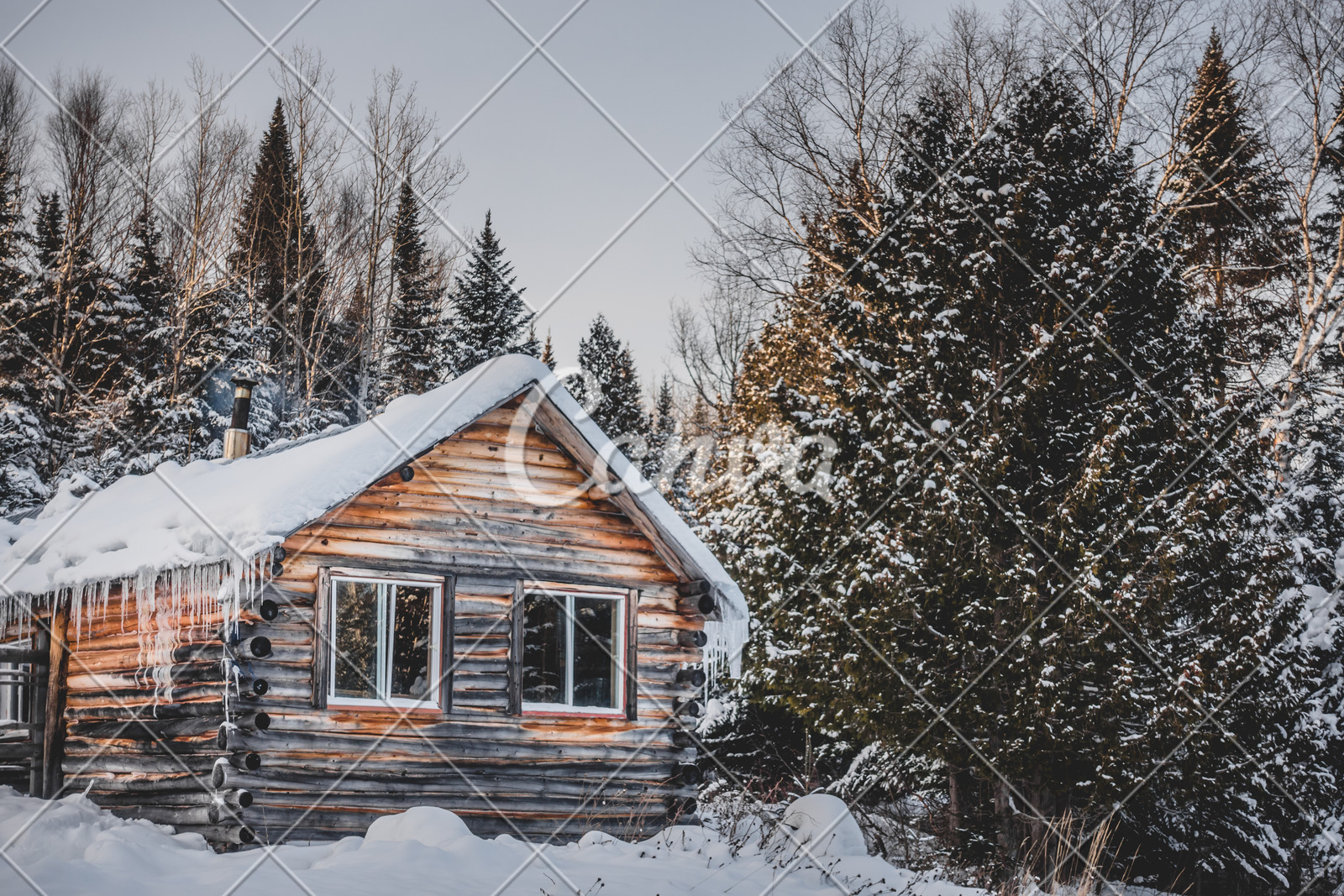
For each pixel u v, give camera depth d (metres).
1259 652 17.16
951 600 18.16
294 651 12.58
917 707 17.88
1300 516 22.33
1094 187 20.55
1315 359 24.84
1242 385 20.19
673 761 14.80
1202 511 17.12
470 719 13.48
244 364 34.34
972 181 20.50
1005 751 17.06
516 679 13.80
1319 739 19.34
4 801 13.54
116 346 33.78
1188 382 18.47
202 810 12.06
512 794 13.67
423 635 13.54
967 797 19.59
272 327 36.12
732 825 15.13
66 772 14.52
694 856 12.73
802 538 20.67
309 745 12.43
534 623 14.29
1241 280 26.33
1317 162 25.19
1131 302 19.17
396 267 37.44
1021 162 20.67
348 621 13.04
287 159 37.19
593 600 14.73
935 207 20.83
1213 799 18.20
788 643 20.38
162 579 12.64
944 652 18.12
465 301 41.19
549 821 13.82
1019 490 18.66
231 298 35.31
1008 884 15.51
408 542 13.44
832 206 26.45
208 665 12.46
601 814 14.12
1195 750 16.61
